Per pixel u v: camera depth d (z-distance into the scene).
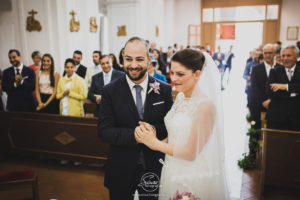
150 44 10.35
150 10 11.29
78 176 3.66
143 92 2.01
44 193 3.21
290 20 14.97
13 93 4.49
